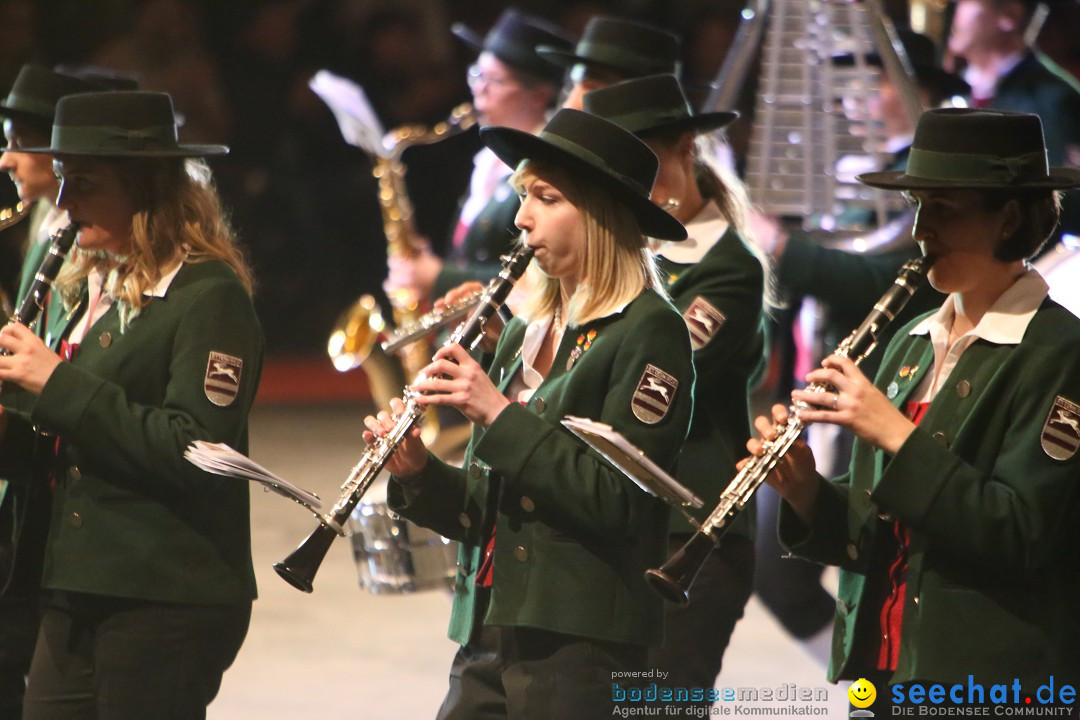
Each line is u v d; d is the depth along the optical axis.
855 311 17.03
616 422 11.52
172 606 12.59
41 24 45.28
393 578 16.61
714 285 14.66
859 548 11.56
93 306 13.24
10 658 14.23
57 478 12.84
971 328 11.29
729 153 18.28
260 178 46.66
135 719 12.59
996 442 10.84
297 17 47.16
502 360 12.72
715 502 14.59
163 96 13.09
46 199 15.36
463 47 47.38
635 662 11.80
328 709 19.09
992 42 21.33
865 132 18.30
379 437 12.18
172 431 12.27
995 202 10.93
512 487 11.79
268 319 46.47
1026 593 10.81
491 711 12.15
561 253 11.84
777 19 18.55
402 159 44.97
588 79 17.58
